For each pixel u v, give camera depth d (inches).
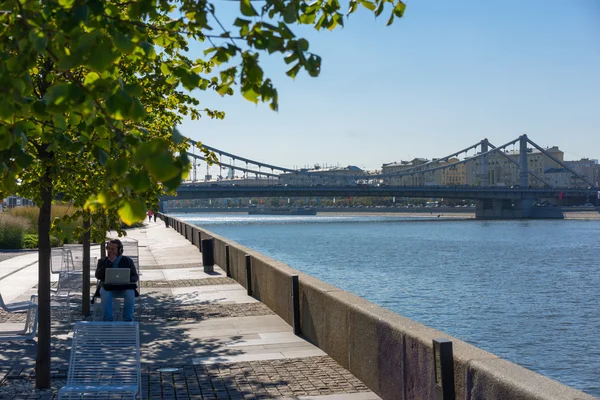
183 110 438.9
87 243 547.2
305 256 2546.8
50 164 311.4
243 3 130.7
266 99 137.8
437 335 267.9
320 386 329.7
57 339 444.1
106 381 282.5
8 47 138.3
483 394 216.1
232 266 803.4
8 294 671.1
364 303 350.9
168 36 167.0
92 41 125.4
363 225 5433.1
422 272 1983.3
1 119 129.6
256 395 316.2
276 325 494.9
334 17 175.8
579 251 2805.1
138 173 121.3
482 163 6550.2
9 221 1337.4
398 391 288.2
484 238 3688.5
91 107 135.3
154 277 828.0
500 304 1362.0
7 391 320.5
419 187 4970.5
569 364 845.8
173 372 361.1
